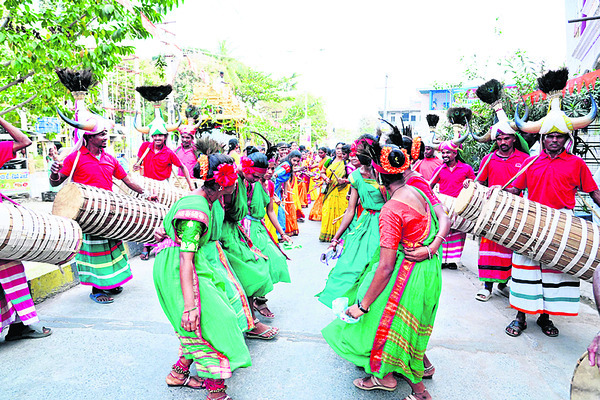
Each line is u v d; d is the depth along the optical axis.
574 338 3.74
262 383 3.00
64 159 4.34
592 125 5.99
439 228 2.61
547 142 3.70
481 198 3.62
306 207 12.23
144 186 5.79
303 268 5.83
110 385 2.95
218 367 2.52
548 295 3.64
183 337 2.56
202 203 2.58
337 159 7.37
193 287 2.52
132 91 14.34
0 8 4.90
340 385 2.97
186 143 7.35
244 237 3.63
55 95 5.89
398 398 2.83
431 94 30.00
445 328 3.91
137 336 3.70
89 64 5.28
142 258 6.25
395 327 2.55
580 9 9.05
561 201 3.72
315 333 3.79
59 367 3.18
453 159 5.58
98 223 4.20
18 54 4.98
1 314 3.36
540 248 3.47
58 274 4.80
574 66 9.58
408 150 2.74
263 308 4.12
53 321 4.02
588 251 3.37
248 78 26.81
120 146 15.98
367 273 2.83
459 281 5.34
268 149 3.94
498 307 4.47
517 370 3.19
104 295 4.52
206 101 12.75
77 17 5.16
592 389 1.89
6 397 2.80
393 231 2.45
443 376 3.10
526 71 8.13
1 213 3.14
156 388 2.92
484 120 8.14
